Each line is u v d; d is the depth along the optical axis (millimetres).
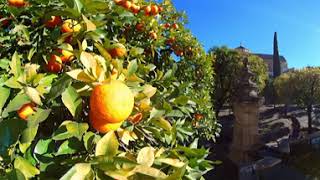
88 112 1313
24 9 1690
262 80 29453
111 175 1092
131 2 2625
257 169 13266
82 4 1577
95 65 1254
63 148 1206
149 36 3330
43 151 1204
